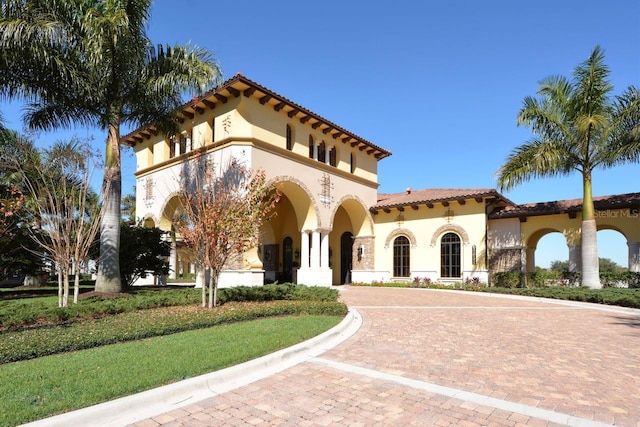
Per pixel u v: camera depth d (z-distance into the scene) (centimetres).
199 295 1277
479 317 1186
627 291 1560
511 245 2219
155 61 1473
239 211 1174
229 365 600
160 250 1823
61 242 1101
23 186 1395
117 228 1427
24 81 1284
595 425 436
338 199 2348
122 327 800
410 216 2517
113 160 1422
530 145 1844
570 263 2058
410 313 1251
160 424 428
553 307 1449
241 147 1805
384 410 469
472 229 2281
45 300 1278
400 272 2533
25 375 528
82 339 698
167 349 670
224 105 1894
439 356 717
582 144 1747
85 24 1232
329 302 1243
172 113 1572
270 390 532
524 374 617
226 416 450
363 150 2622
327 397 509
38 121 1445
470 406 484
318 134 2250
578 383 578
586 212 1770
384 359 692
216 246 1145
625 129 1689
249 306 1143
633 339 888
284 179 1966
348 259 2761
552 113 1764
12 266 1681
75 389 479
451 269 2342
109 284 1392
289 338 765
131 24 1327
